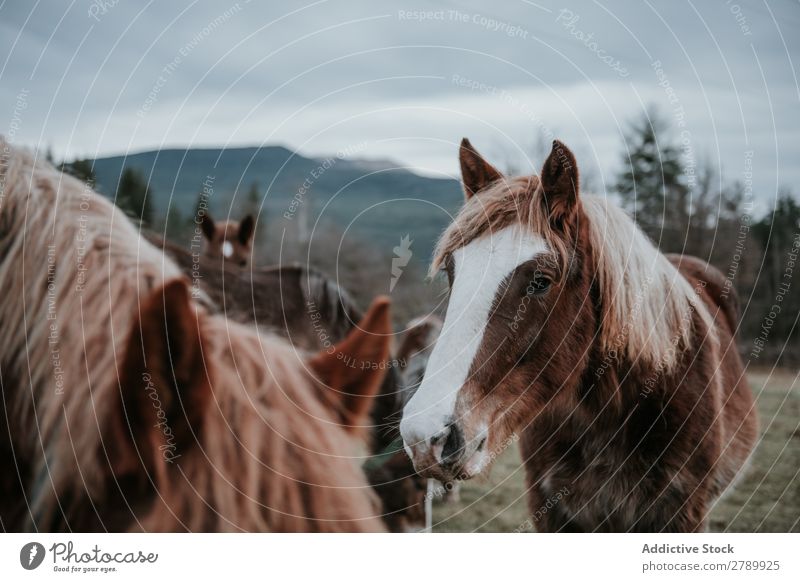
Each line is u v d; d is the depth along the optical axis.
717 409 2.40
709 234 8.05
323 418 0.80
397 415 2.74
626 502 2.31
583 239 2.20
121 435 0.65
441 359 1.96
